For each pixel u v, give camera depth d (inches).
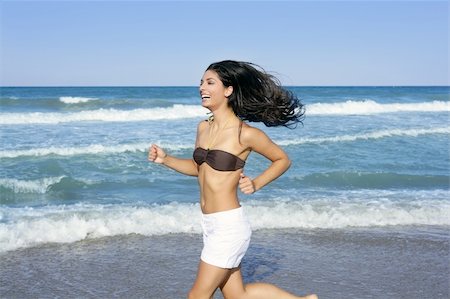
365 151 540.1
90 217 276.5
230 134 136.9
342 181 408.8
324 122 758.5
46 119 720.3
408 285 196.4
